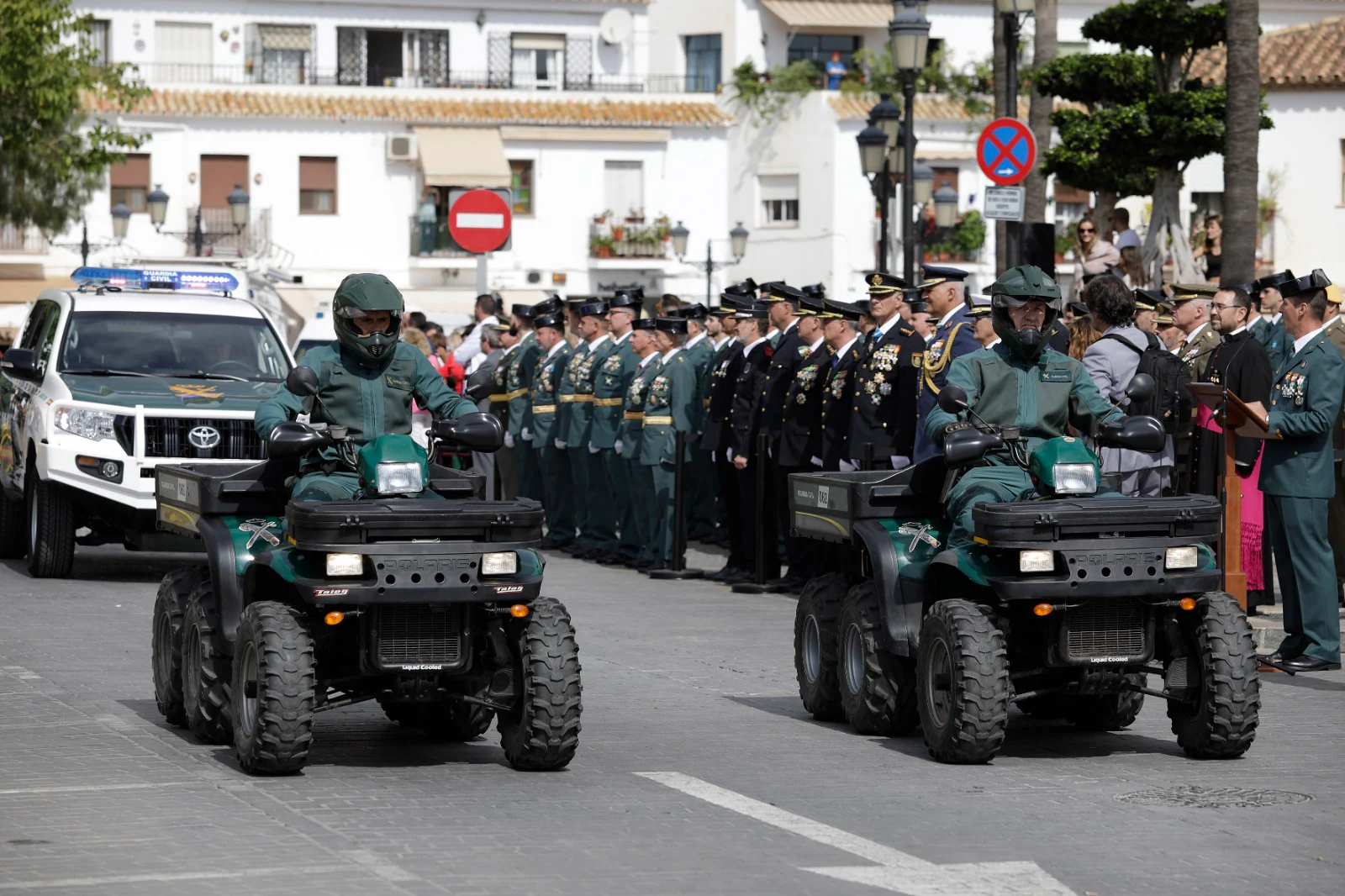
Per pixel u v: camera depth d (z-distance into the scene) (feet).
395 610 71.72
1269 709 90.12
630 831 63.77
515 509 72.18
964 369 81.51
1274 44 334.24
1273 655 102.42
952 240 389.19
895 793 70.54
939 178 392.47
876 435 116.98
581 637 114.11
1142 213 342.44
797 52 408.67
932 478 82.17
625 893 55.57
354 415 79.30
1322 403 97.30
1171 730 85.25
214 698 77.71
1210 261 192.13
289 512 72.33
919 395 109.40
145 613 121.29
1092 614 75.41
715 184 406.21
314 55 398.01
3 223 306.14
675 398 149.79
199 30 393.09
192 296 146.92
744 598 134.62
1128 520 74.28
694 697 93.97
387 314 78.95
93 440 132.98
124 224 363.15
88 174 303.27
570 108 401.49
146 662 101.35
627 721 86.69
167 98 384.27
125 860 58.95
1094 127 189.26
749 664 104.78
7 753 77.00
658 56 415.03
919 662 77.87
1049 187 382.63
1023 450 79.51
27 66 274.16
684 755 78.33
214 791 69.82
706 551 157.89
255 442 134.41
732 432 140.87
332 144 390.63
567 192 400.88
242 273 161.99
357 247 392.88
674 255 401.70
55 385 136.98
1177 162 191.72
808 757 78.02
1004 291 80.59
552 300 170.91
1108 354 107.76
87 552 160.97
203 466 87.92
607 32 409.28
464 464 129.80
